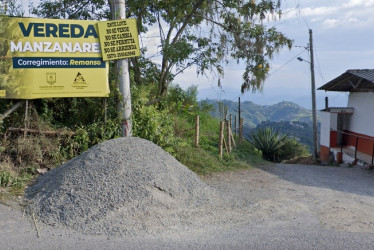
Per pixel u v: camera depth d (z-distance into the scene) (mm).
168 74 12453
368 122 14719
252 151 15602
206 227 5891
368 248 5234
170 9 12500
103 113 9641
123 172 6637
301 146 21281
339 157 15438
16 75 8594
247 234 5645
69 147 8758
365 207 7523
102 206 5926
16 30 8562
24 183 7148
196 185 7289
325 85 16312
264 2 12789
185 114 15188
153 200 6238
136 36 9430
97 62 9266
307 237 5586
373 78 12633
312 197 8125
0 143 8047
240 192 8125
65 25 8930
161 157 7520
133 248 4934
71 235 5281
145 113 10078
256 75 12906
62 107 9727
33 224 5562
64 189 6250
